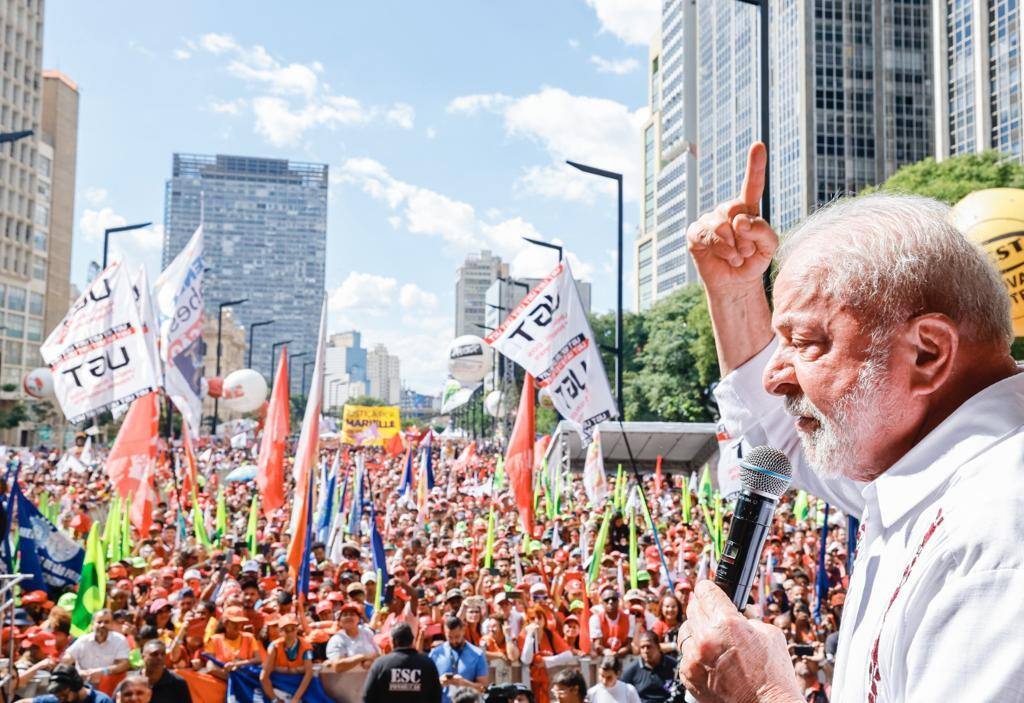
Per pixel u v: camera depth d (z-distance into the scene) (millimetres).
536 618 9938
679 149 155250
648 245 166750
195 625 9383
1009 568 938
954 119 98500
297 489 12406
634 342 84875
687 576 13523
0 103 107875
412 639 7465
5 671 7012
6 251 109875
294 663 8914
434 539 17922
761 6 12609
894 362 1182
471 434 100312
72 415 14523
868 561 1277
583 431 14773
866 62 114562
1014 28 89500
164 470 30797
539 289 15086
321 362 12875
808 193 111812
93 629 9125
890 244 1193
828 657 8492
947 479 1117
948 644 948
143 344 14883
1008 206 6586
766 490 1636
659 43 167375
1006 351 1216
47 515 18875
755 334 2109
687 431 25656
